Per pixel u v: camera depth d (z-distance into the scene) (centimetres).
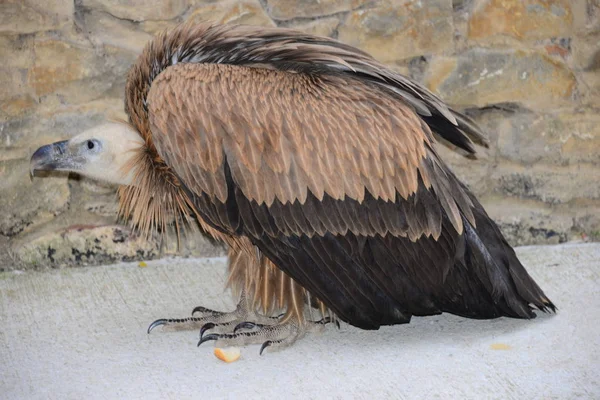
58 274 578
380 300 465
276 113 439
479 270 476
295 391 425
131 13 569
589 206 629
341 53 470
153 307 530
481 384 430
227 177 445
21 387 428
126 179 498
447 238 467
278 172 440
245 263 489
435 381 434
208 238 607
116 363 455
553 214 628
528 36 603
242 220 449
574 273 570
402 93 471
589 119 616
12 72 562
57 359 459
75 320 509
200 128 439
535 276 566
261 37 480
